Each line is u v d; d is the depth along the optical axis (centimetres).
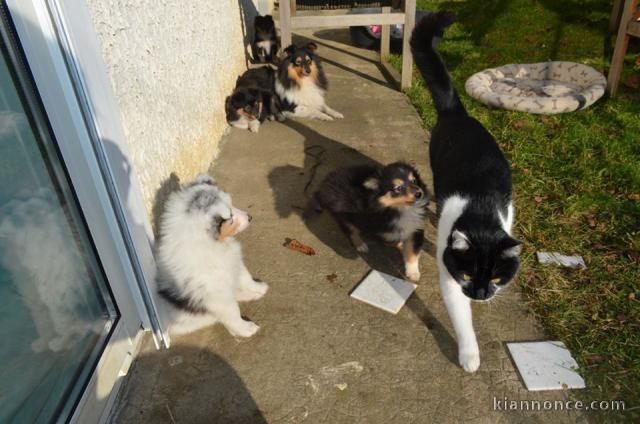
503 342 239
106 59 231
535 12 782
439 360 232
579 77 531
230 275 233
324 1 628
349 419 205
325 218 348
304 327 254
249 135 491
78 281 200
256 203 367
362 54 721
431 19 324
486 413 206
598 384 215
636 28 445
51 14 169
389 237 286
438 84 336
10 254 158
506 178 257
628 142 407
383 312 262
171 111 330
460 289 231
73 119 184
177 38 355
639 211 323
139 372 232
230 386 222
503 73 570
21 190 164
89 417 195
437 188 286
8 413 156
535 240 304
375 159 423
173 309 238
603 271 277
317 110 525
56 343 184
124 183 213
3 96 155
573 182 361
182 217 220
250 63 714
